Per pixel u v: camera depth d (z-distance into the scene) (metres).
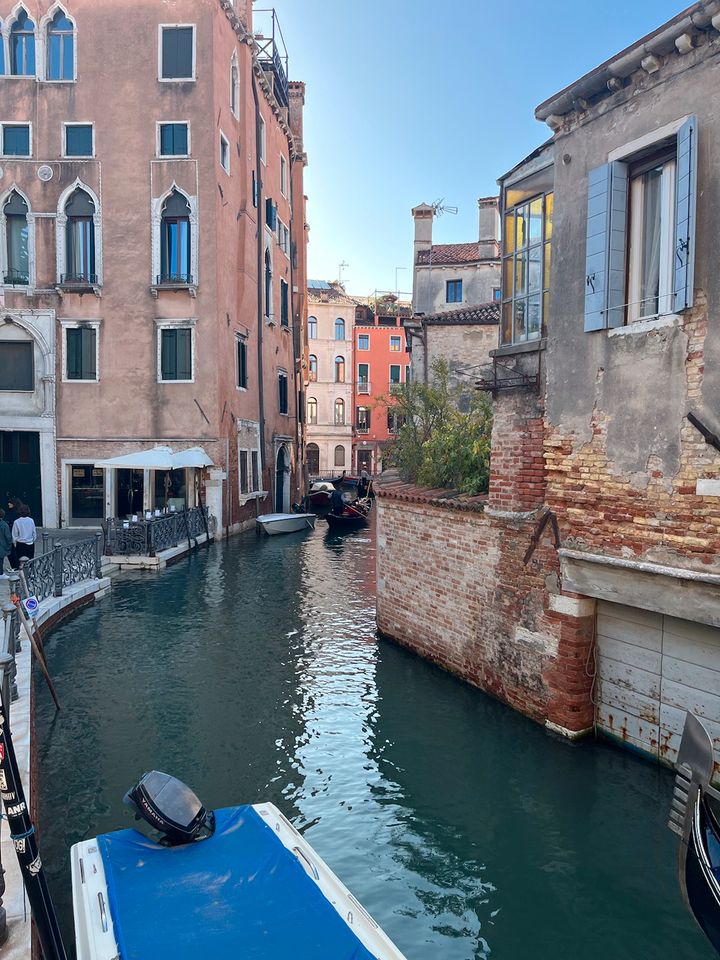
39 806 6.05
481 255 28.83
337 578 15.91
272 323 27.00
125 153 20.59
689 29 5.08
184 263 20.84
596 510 6.25
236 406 22.75
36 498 20.94
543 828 5.64
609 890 4.94
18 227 20.78
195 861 3.84
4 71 20.59
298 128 32.28
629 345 5.85
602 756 6.53
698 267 5.20
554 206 6.69
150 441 20.84
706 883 3.53
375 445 47.78
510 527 7.46
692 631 5.80
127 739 7.36
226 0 21.09
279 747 7.14
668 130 5.41
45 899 3.16
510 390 7.41
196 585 14.93
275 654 10.05
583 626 6.66
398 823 5.74
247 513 24.20
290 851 3.93
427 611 9.34
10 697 7.02
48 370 20.58
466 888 4.96
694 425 5.24
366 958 3.11
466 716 7.66
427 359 21.78
